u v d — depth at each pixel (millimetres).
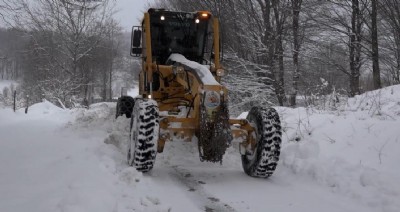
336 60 19688
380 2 16203
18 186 4934
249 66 18281
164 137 5801
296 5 18641
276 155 5809
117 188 4977
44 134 9234
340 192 5371
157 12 7926
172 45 8070
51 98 28828
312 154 6578
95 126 9375
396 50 17438
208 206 4852
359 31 18016
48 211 4016
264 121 5852
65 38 29594
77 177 5125
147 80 7406
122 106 8789
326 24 18344
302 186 5750
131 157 5883
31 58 35188
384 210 4668
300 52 19234
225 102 5496
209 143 5445
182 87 7227
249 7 19609
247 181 5949
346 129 7164
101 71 44500
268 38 18438
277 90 17922
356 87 18203
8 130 10039
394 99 9852
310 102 10930
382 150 6145
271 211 4727
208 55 8047
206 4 20234
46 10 27438
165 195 5145
